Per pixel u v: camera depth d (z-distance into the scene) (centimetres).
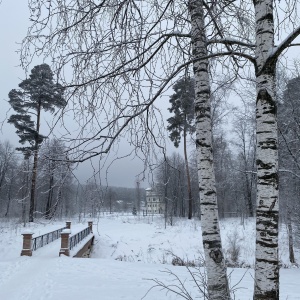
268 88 274
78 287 747
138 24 321
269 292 251
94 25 317
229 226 2586
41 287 757
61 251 1267
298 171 1028
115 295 670
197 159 358
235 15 353
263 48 279
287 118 685
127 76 351
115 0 326
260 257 260
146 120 369
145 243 2205
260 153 271
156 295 667
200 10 354
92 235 2081
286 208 1594
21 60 310
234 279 852
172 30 363
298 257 1708
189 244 2114
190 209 2902
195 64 362
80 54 322
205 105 356
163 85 344
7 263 1086
